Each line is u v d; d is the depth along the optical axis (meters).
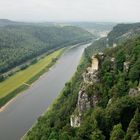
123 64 170.50
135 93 134.62
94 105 148.38
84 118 139.50
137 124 106.50
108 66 172.75
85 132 122.75
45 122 180.12
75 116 149.62
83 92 154.38
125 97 127.00
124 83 148.50
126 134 105.69
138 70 150.75
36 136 161.75
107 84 158.25
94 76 166.12
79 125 139.62
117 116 120.25
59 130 150.00
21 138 191.25
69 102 185.00
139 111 118.00
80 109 150.12
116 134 108.12
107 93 149.88
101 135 114.62
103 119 122.31
